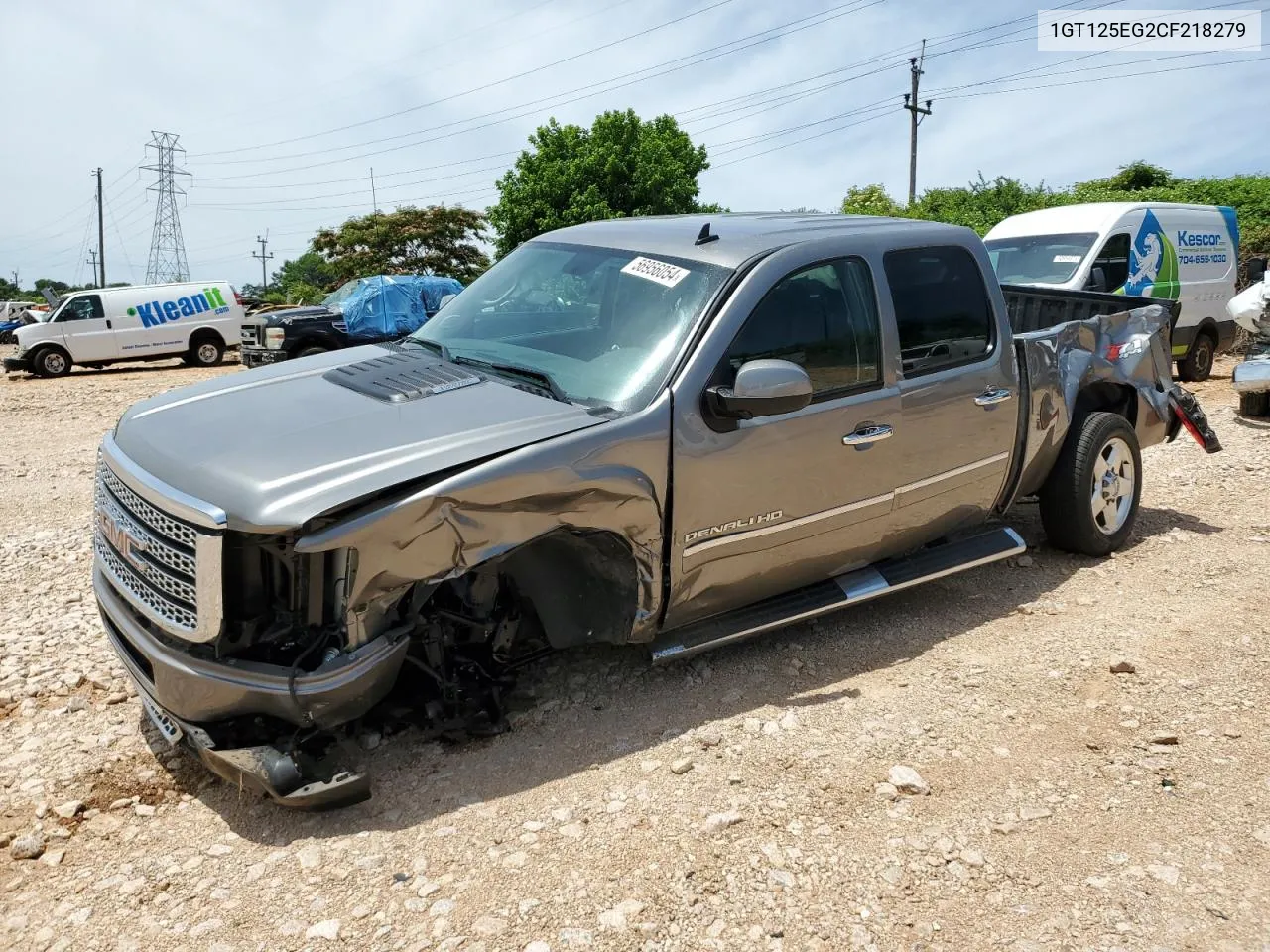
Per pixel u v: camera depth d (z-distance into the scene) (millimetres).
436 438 3289
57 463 9969
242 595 3170
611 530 3514
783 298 4023
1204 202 24781
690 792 3322
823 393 4098
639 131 32469
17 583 5547
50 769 3486
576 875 2898
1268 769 3471
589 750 3602
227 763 3047
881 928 2709
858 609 4988
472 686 3736
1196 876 2922
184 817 3213
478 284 4891
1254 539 5949
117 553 3516
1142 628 4707
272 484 3035
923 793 3328
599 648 4430
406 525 3047
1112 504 5703
